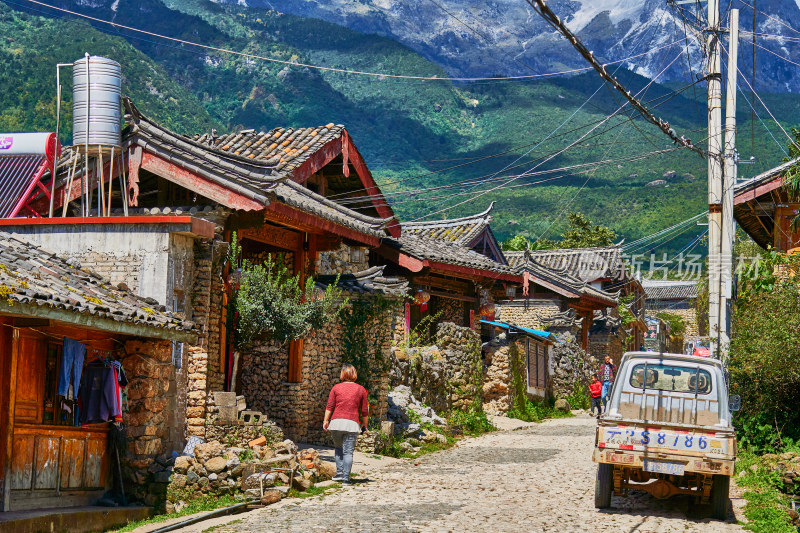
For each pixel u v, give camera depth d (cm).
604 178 9944
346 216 1842
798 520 1109
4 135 1609
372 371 1823
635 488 1148
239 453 1228
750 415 1588
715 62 1777
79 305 936
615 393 1168
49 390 1052
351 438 1323
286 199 1519
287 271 1738
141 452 1146
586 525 997
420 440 1861
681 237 7050
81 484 1096
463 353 2373
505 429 2344
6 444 936
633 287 5084
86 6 16762
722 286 1733
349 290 1784
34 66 8656
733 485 1350
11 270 956
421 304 2469
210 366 1393
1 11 10625
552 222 8075
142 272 1282
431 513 1049
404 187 11181
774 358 1496
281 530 941
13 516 902
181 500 1137
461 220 3297
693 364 1165
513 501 1157
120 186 1639
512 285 3234
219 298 1420
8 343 945
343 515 1035
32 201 1606
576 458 1670
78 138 1466
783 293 1566
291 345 1669
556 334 3456
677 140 1697
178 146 1516
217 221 1486
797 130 2177
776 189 2059
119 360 1165
